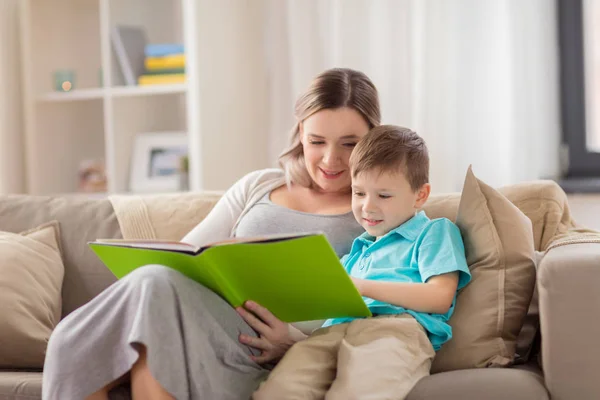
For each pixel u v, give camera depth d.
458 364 1.51
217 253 1.38
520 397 1.31
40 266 1.90
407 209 1.61
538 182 1.81
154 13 3.35
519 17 2.68
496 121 2.73
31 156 3.24
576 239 1.52
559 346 1.34
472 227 1.60
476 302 1.53
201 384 1.36
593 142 2.83
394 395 1.37
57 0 3.37
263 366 1.55
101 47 3.50
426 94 2.76
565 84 2.81
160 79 3.11
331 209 1.83
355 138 1.76
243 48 3.15
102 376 1.35
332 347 1.45
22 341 1.76
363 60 2.88
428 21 2.75
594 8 2.82
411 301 1.49
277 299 1.49
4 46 3.22
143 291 1.34
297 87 2.98
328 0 2.96
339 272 1.36
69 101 3.41
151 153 3.22
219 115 3.04
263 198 1.89
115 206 2.04
